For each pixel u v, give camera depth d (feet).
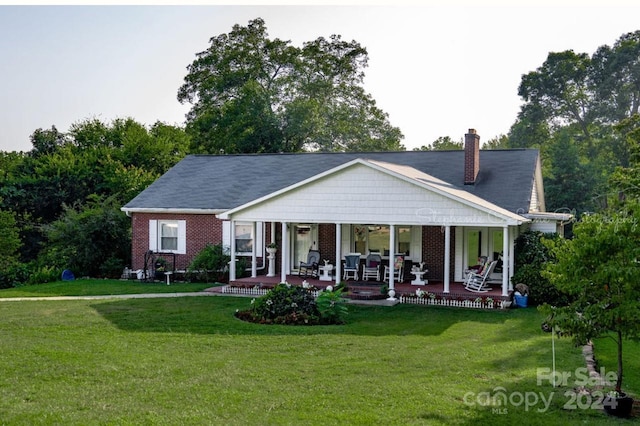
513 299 63.67
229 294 71.46
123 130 179.73
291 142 160.35
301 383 32.81
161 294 71.46
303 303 54.44
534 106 191.11
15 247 105.91
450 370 36.29
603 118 180.04
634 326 29.96
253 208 72.33
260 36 162.81
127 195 125.90
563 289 32.63
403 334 47.75
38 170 132.98
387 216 66.59
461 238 75.36
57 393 30.27
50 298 67.97
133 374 34.01
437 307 62.49
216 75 160.35
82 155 154.81
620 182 75.92
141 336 45.11
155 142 162.61
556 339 46.32
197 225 88.53
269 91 155.74
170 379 33.09
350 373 35.12
